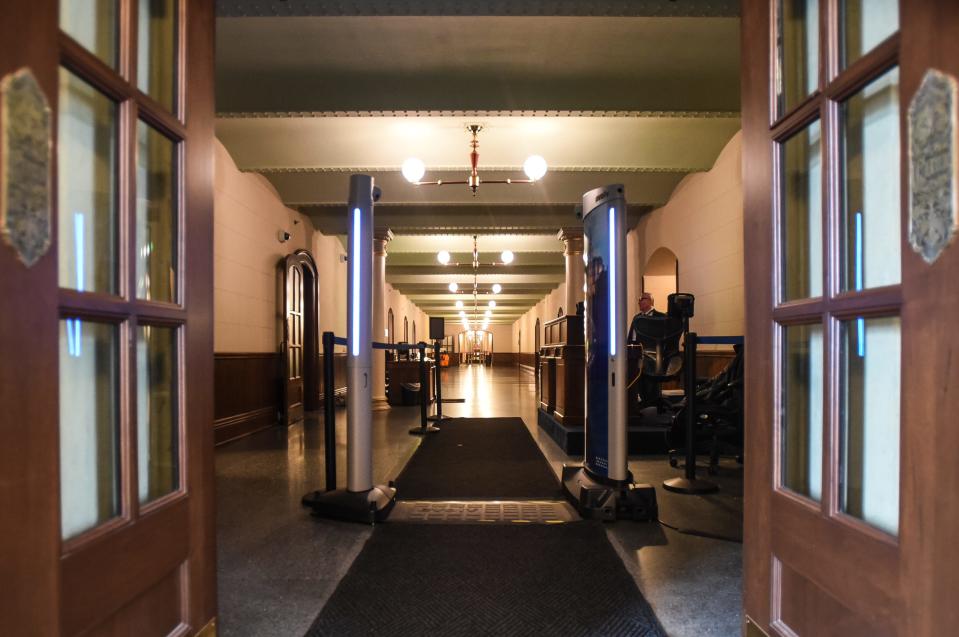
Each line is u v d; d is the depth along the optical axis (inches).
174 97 55.2
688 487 150.1
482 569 96.7
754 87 59.4
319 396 366.0
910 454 37.3
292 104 189.2
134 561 46.4
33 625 35.5
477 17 157.8
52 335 37.3
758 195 58.5
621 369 127.9
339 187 302.8
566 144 243.9
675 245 308.8
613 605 83.1
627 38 169.2
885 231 44.3
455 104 190.2
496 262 541.0
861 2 46.4
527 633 75.2
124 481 46.4
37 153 36.1
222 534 116.6
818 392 54.0
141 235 53.8
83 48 41.2
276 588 90.0
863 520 45.2
